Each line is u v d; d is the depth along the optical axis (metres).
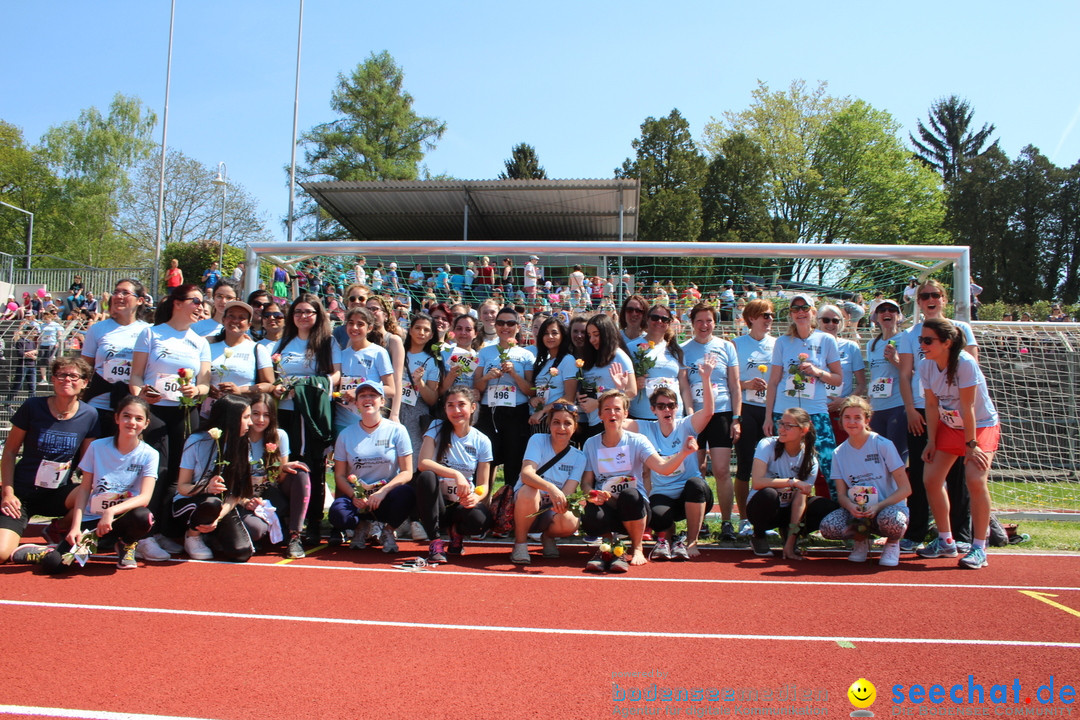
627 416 6.44
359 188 22.25
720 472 6.45
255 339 7.16
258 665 3.40
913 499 6.13
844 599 4.63
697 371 6.51
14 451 5.46
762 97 46.41
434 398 6.77
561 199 23.11
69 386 5.49
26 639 3.71
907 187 44.62
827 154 45.50
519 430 6.49
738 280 12.19
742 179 45.25
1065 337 9.82
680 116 48.41
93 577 4.94
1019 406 10.08
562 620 4.12
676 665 3.48
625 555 5.75
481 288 11.27
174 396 5.77
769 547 6.03
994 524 6.40
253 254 8.36
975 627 4.09
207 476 5.64
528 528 5.69
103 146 44.56
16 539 5.29
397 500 5.74
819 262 10.73
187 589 4.66
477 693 3.13
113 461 5.34
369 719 2.87
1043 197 43.38
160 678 3.24
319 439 6.00
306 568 5.27
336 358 6.37
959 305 7.66
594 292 11.16
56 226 44.16
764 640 3.84
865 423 5.81
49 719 2.84
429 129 43.38
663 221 42.28
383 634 3.85
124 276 25.50
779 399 6.39
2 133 44.62
